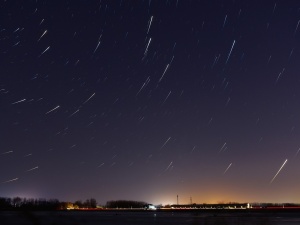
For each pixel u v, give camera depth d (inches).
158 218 2938.0
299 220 2261.3
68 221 307.1
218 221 1872.5
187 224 1865.2
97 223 2103.8
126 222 2217.0
